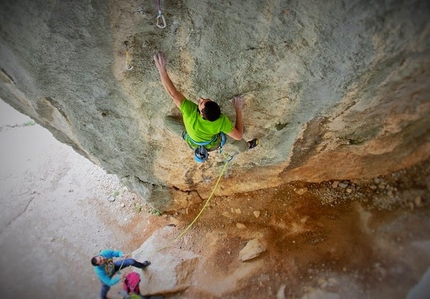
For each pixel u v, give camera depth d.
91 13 3.61
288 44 3.75
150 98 4.53
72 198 8.31
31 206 8.35
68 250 7.26
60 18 3.60
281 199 6.45
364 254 5.32
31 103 4.95
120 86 4.45
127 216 7.57
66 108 4.85
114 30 3.79
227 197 6.87
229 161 5.75
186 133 4.39
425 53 3.48
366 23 3.32
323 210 6.05
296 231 5.97
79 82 4.40
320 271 5.40
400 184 5.74
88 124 5.16
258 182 6.51
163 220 7.18
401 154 5.50
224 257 6.11
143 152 5.67
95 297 6.44
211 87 4.24
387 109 4.45
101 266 5.51
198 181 6.43
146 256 6.43
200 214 6.86
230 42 3.80
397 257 5.13
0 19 3.56
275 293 5.42
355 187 6.08
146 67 4.15
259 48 3.82
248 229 6.32
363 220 5.66
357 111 4.47
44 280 6.86
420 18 3.15
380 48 3.48
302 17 3.47
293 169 6.00
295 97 4.34
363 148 5.30
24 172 9.38
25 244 7.54
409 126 4.88
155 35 3.85
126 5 3.57
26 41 3.81
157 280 6.04
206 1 3.49
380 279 5.03
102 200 8.05
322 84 4.08
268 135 5.05
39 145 10.24
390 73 3.78
